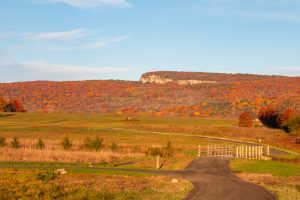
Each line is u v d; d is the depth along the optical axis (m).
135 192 24.75
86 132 103.25
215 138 94.75
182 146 73.00
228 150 65.31
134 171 36.59
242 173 38.12
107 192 24.14
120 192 24.45
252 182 31.67
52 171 33.06
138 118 170.25
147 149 58.56
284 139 93.25
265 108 162.00
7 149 52.44
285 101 151.38
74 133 100.12
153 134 102.12
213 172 38.16
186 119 176.50
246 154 57.34
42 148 56.97
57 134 96.06
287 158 52.94
